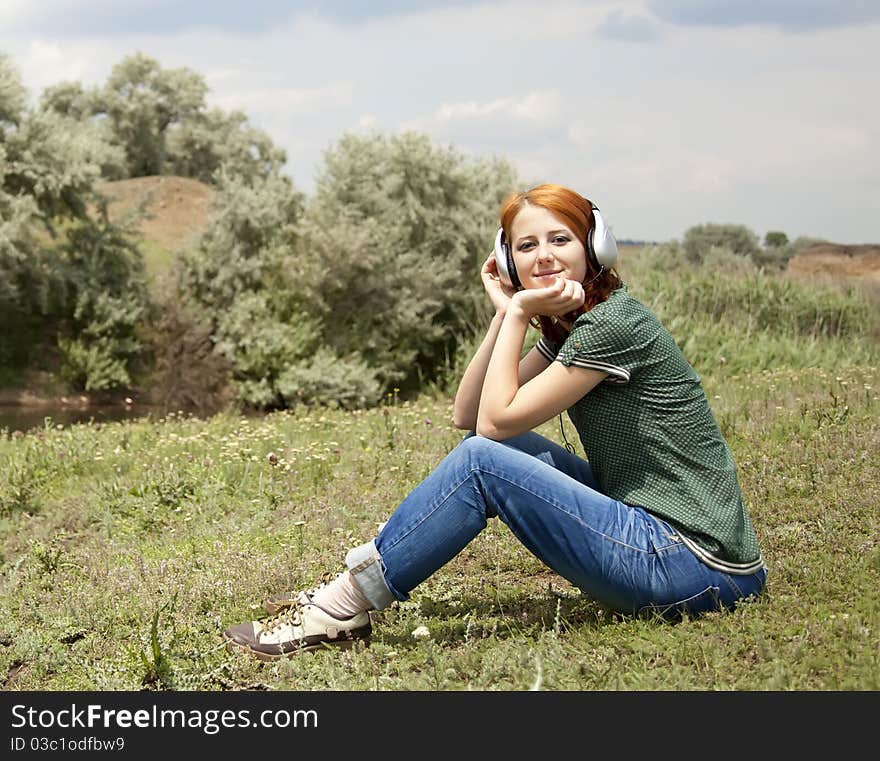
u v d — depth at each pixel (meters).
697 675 3.52
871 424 7.54
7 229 26.34
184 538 6.52
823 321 18.83
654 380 3.79
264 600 4.92
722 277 19.81
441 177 26.62
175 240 35.72
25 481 8.70
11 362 27.30
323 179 26.59
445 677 3.66
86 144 28.48
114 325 27.14
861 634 3.68
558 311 3.86
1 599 5.50
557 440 8.44
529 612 4.41
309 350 25.00
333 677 3.75
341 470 7.95
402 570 3.86
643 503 3.82
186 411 24.88
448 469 3.81
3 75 27.34
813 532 5.17
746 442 7.51
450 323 27.02
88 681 4.07
